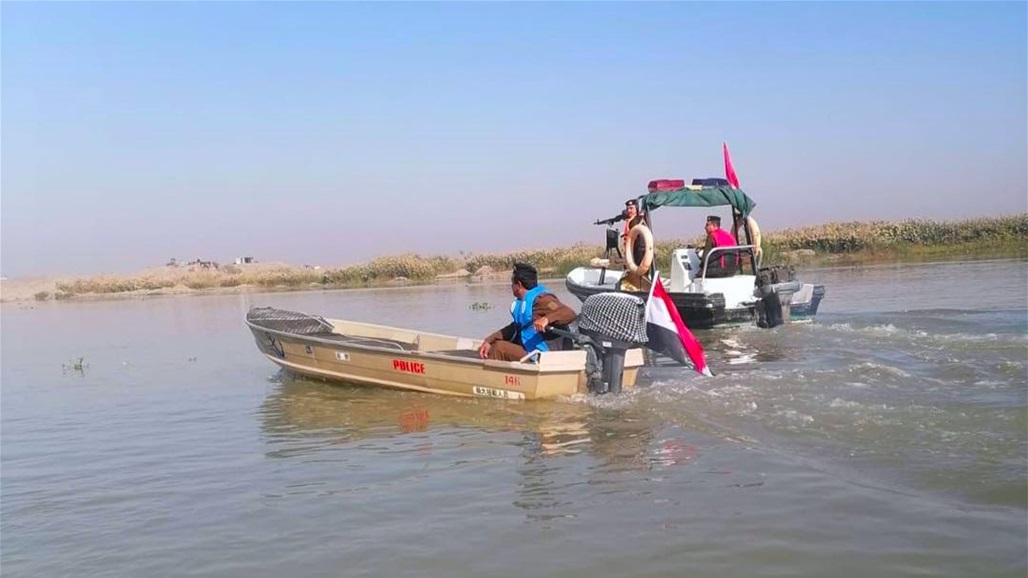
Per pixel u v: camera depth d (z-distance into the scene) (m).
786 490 5.15
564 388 8.48
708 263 14.04
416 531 4.82
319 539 4.79
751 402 7.56
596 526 4.74
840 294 18.89
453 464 6.25
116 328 21.06
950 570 3.94
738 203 14.28
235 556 4.61
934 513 4.63
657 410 7.55
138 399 10.08
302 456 6.79
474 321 17.16
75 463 7.06
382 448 6.89
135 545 4.91
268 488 5.91
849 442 6.11
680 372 9.62
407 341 11.42
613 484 5.50
